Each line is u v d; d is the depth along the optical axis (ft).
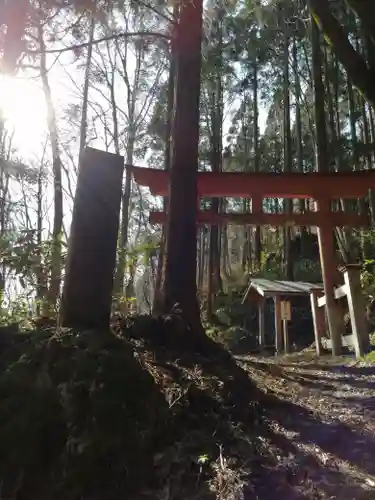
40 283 15.78
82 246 9.38
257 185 26.91
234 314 59.36
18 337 8.09
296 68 68.69
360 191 26.91
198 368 10.32
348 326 29.68
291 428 9.42
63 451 6.73
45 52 11.82
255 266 74.28
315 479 7.06
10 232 16.40
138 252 21.48
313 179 26.86
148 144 59.77
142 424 7.38
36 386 7.25
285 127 68.80
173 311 12.87
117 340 8.71
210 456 7.25
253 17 60.13
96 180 9.70
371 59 15.66
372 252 49.62
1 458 6.64
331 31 15.98
